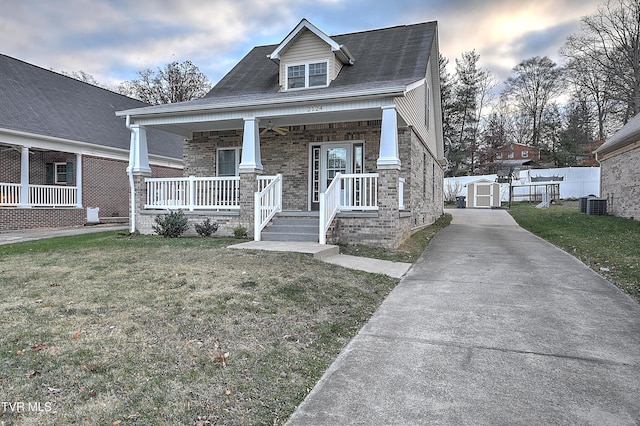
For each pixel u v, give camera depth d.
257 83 13.68
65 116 17.28
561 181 27.09
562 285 6.16
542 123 42.94
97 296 4.90
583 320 4.59
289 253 7.50
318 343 3.87
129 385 2.86
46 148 15.53
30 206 15.02
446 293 5.78
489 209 24.97
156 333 3.81
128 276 5.87
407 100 10.74
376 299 5.48
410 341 3.98
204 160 13.28
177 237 10.22
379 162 9.13
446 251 9.43
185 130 13.02
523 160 40.81
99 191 17.94
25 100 16.12
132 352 3.38
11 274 6.03
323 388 2.99
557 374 3.25
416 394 2.92
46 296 4.90
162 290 5.16
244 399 2.77
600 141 34.34
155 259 7.10
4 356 3.23
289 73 12.80
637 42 27.02
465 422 2.55
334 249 8.22
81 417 2.45
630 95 27.92
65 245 9.09
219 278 5.74
